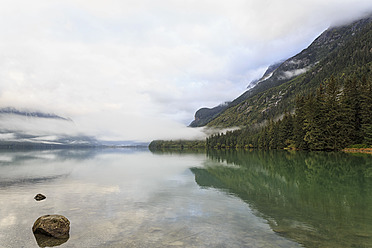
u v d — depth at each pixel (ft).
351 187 71.97
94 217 42.75
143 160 214.48
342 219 41.50
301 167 126.52
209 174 105.91
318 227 37.35
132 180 89.20
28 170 124.67
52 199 57.41
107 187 74.28
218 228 36.94
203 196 60.90
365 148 226.38
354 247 29.81
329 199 57.06
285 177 93.76
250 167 134.92
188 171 118.62
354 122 253.65
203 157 257.96
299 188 71.20
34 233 34.99
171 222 39.91
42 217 36.42
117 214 44.70
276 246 30.12
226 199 57.47
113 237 33.27
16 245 30.99
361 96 247.91
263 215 44.01
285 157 198.80
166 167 142.41
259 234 34.32
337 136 256.32
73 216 43.32
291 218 42.19
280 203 53.47
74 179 92.22
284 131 357.20
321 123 261.24
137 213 45.34
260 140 470.39
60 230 34.45
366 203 53.16
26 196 60.95
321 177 91.97
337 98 271.69
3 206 50.72
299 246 30.09
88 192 66.23
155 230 36.01
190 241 31.73
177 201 55.42
